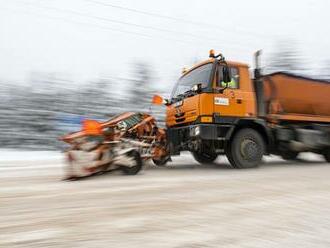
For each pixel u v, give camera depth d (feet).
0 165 32.14
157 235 10.80
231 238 10.62
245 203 15.20
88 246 9.84
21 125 58.03
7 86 62.23
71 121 60.44
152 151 26.86
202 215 13.14
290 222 12.34
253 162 29.12
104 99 70.03
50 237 10.62
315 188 19.06
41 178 23.38
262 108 30.45
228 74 27.73
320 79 36.06
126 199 15.99
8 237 10.63
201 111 26.96
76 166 22.59
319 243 10.34
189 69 30.68
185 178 22.89
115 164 23.86
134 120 25.75
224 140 28.19
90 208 14.24
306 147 35.12
